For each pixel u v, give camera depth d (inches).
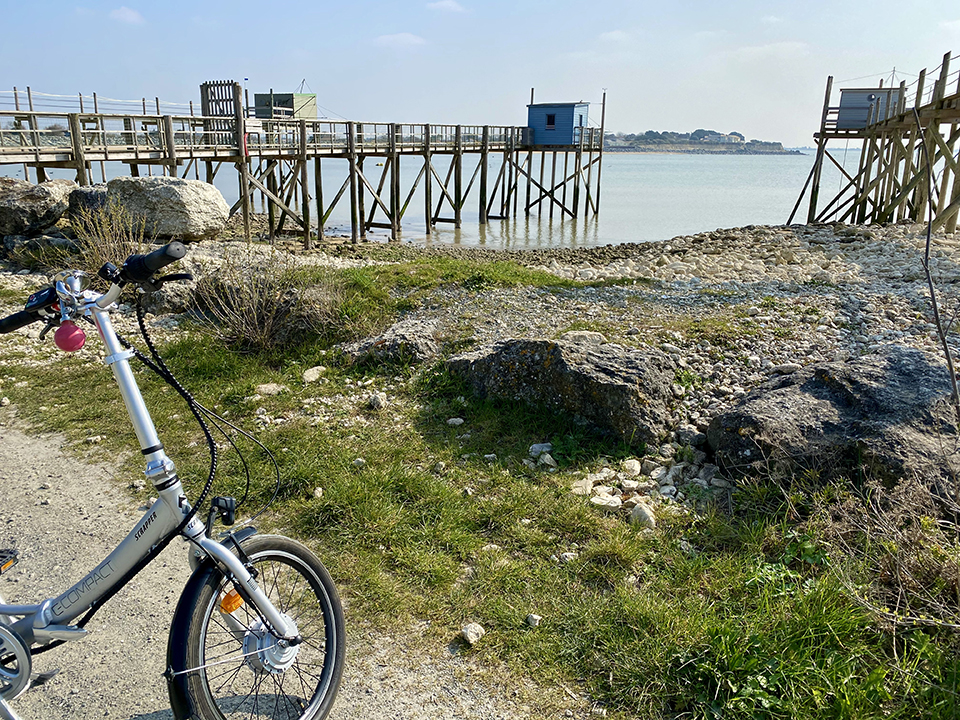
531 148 1239.5
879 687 101.4
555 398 199.8
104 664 117.0
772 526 143.6
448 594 131.4
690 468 176.4
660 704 105.0
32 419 213.6
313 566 101.4
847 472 153.9
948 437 154.3
